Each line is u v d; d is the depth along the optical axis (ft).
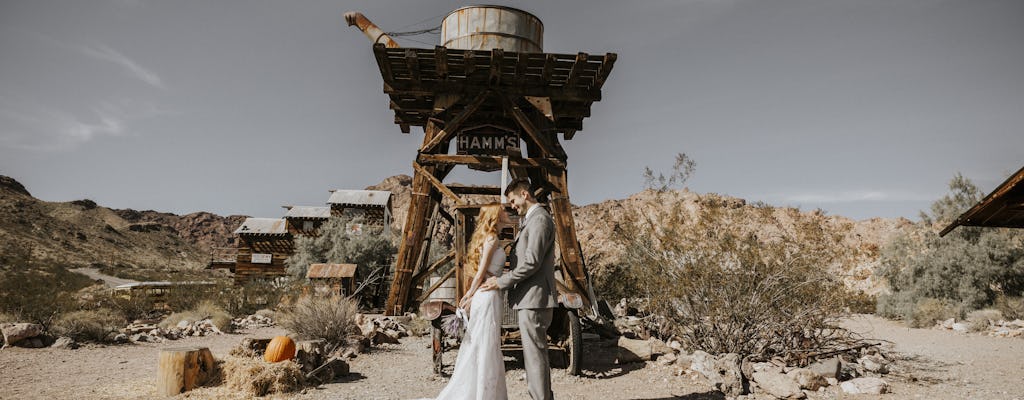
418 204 32.89
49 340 28.60
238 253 155.12
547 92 34.24
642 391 17.53
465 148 34.60
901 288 64.28
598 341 28.14
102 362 23.47
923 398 17.13
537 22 36.06
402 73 34.09
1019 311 51.85
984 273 56.70
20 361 23.18
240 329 41.06
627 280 37.76
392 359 24.66
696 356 20.22
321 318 27.30
